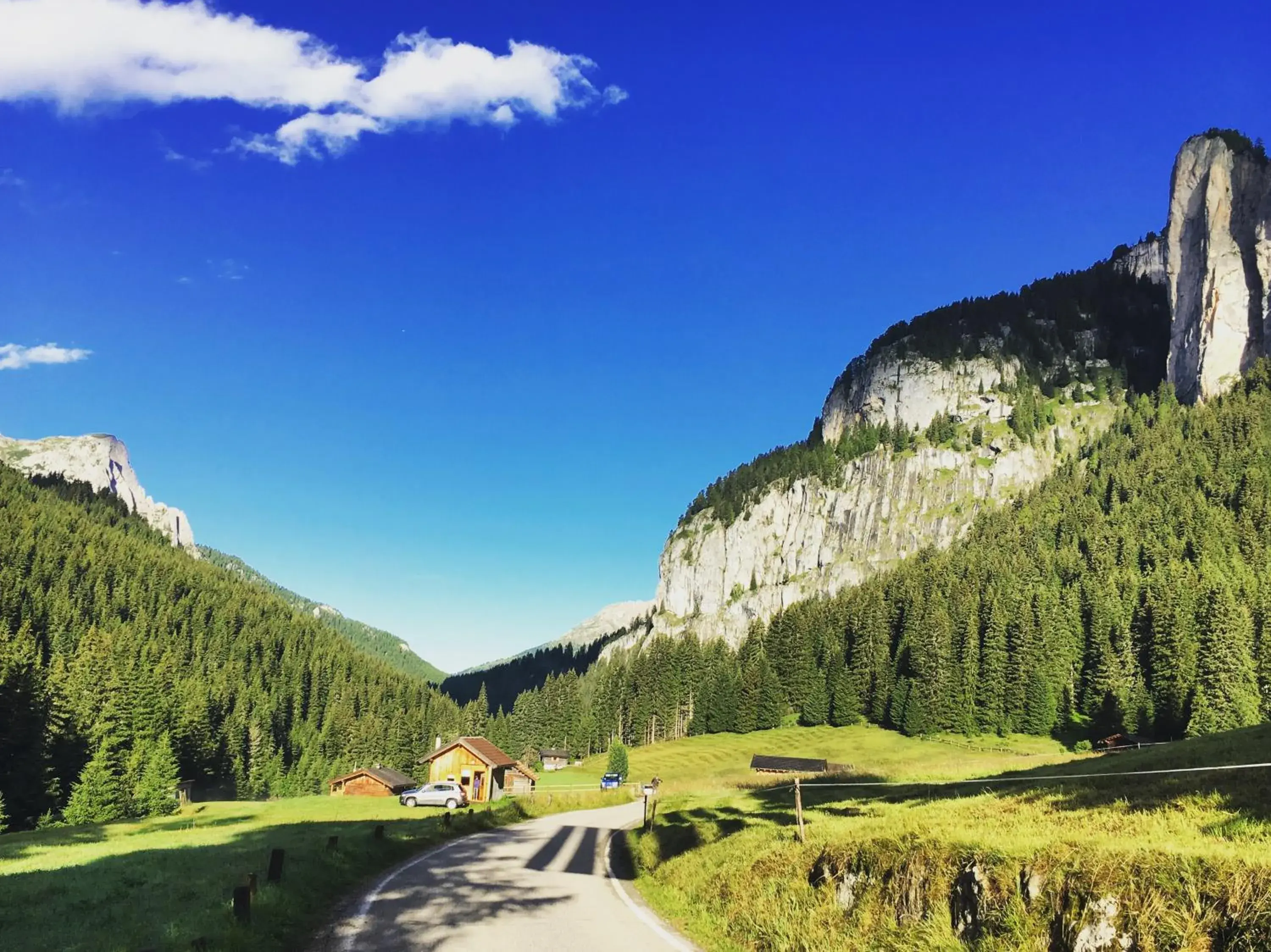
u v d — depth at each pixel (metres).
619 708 175.25
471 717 173.38
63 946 11.33
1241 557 129.88
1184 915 9.03
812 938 13.34
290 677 169.25
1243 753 25.27
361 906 15.70
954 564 175.50
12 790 64.06
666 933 14.65
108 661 92.94
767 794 42.06
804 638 157.75
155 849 27.00
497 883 19.88
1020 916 10.77
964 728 116.12
